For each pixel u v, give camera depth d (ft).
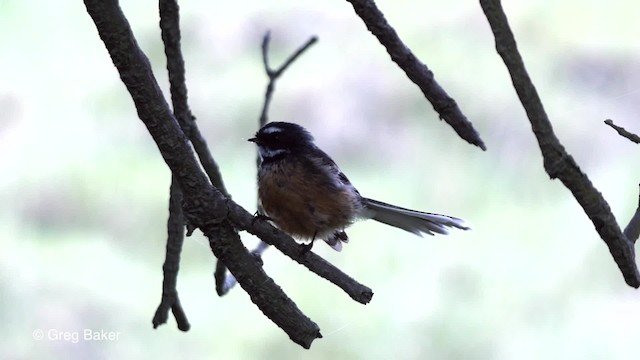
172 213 17.22
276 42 49.29
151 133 13.37
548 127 11.24
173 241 17.40
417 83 15.52
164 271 17.58
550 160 11.37
